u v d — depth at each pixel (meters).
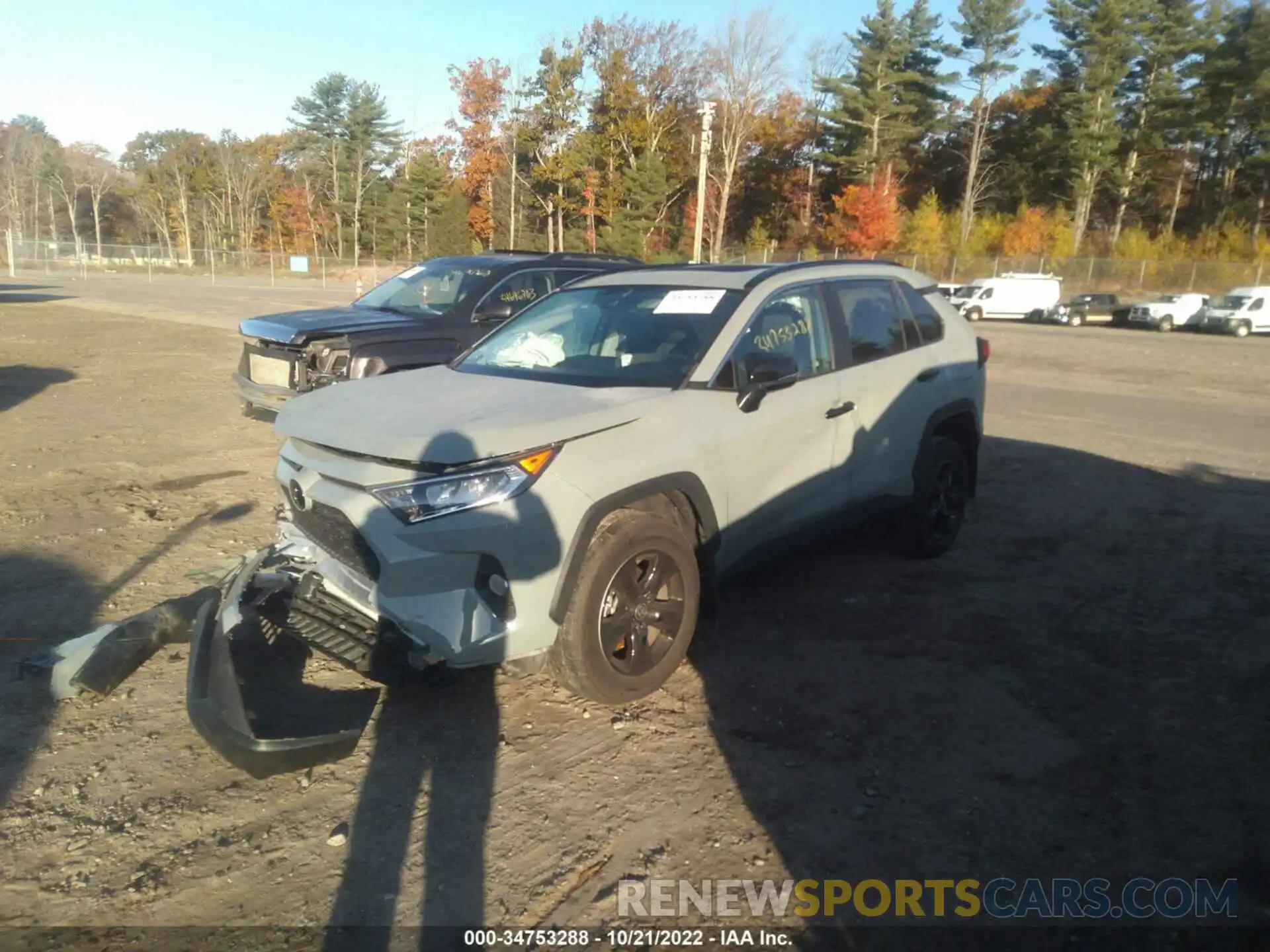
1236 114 57.50
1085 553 6.26
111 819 3.25
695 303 4.76
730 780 3.53
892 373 5.45
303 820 3.26
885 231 58.09
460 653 3.49
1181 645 4.77
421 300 8.62
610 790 3.45
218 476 7.71
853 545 6.35
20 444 8.77
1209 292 49.78
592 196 59.38
